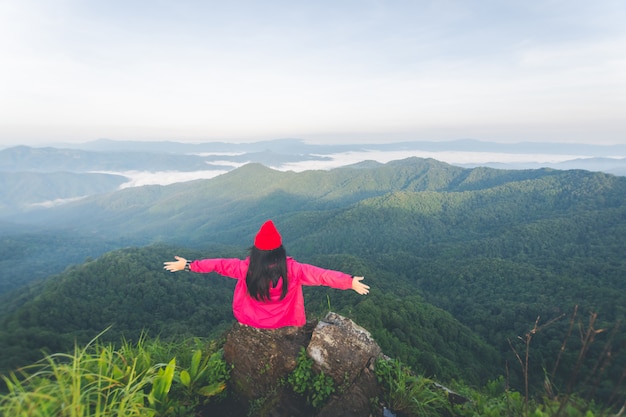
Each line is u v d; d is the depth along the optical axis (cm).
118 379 262
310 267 277
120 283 8006
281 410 283
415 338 4275
